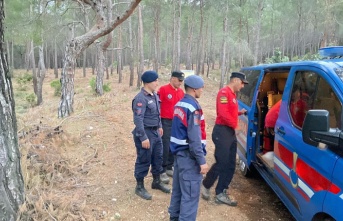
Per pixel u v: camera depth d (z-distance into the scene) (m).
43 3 12.15
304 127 2.45
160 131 4.20
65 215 3.40
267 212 3.93
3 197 2.94
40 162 4.73
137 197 4.10
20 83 29.06
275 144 3.70
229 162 4.02
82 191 4.18
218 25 30.12
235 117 3.91
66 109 8.59
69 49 8.62
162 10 29.53
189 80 3.05
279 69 4.09
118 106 10.23
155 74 3.94
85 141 6.23
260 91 4.78
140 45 21.28
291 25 37.00
